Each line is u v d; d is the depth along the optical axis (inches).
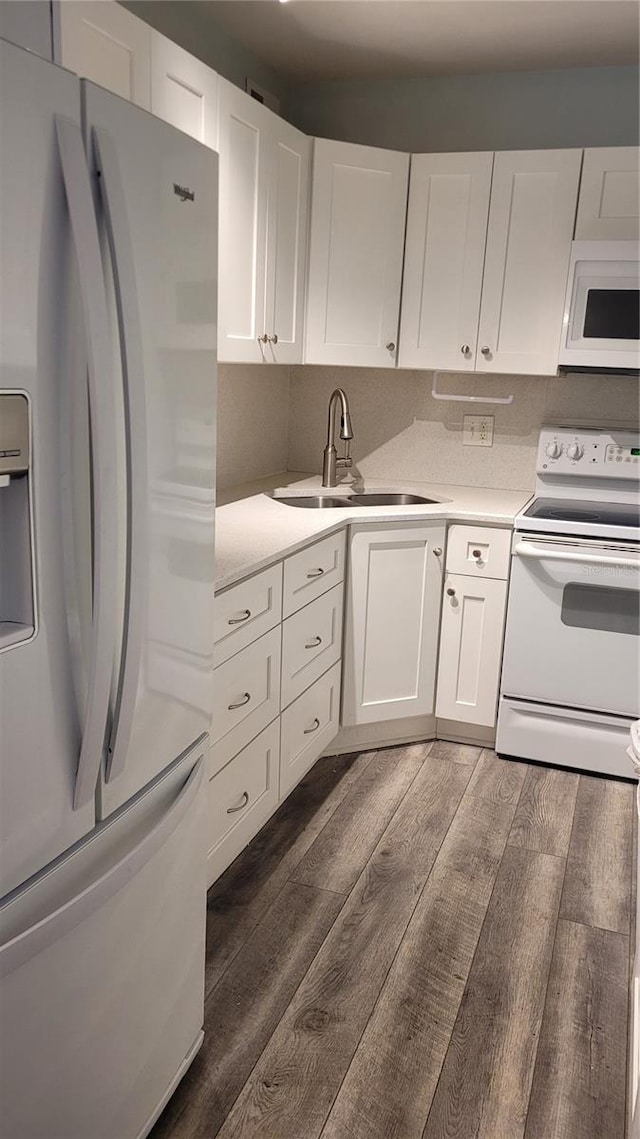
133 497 47.4
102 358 42.3
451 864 98.0
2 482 38.4
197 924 65.6
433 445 142.9
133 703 50.7
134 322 45.5
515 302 121.8
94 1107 52.6
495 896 92.4
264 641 91.7
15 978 43.1
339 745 125.3
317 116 138.7
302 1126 64.2
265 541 94.7
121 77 71.0
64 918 45.6
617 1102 67.4
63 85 40.1
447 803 111.7
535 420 136.9
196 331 55.2
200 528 58.9
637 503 126.7
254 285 103.7
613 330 115.9
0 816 41.2
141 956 56.1
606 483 127.7
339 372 144.9
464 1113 65.8
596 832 105.6
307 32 114.3
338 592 114.8
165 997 60.9
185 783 60.9
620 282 114.2
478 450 140.8
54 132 39.6
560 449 127.3
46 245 39.8
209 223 55.6
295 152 111.0
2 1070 43.2
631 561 109.7
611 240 114.9
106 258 44.4
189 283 53.5
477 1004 77.0
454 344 125.6
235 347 100.7
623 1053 72.2
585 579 114.2
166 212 49.9
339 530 111.7
